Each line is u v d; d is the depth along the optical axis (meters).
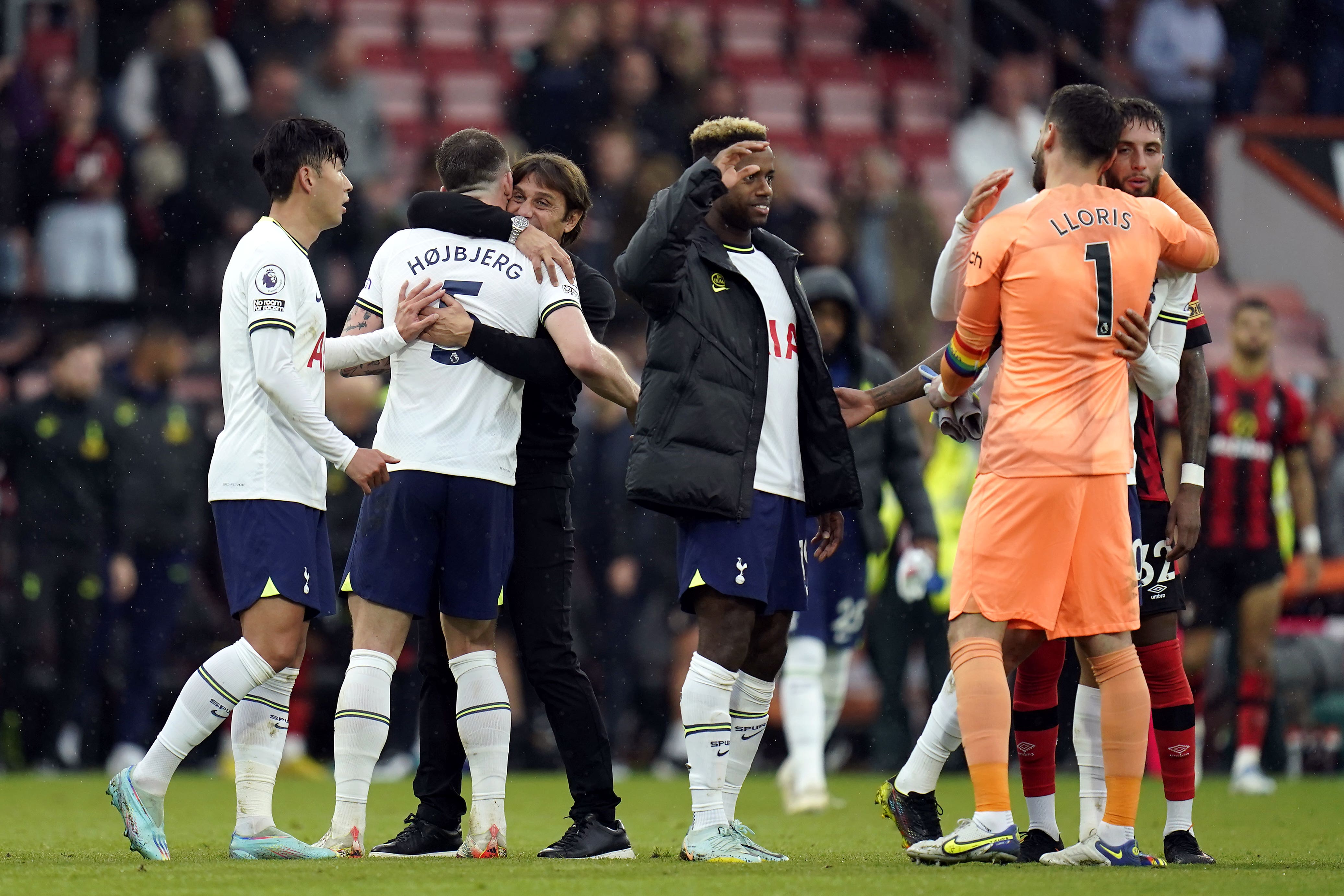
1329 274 53.59
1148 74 53.78
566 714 15.91
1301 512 31.89
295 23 45.88
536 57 46.34
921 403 32.94
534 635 15.97
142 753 33.72
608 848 15.74
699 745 15.26
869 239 46.06
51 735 34.00
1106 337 14.14
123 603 33.97
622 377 15.94
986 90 55.62
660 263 14.94
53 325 40.59
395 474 15.39
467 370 15.48
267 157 15.49
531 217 16.66
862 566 25.17
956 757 35.66
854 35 59.59
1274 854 17.20
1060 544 14.02
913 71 57.91
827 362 24.11
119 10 46.69
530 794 28.08
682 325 15.41
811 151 56.09
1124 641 14.46
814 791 24.12
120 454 33.69
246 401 15.18
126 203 42.62
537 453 16.06
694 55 47.34
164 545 33.78
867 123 56.94
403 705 32.16
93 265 42.56
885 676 32.16
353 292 41.41
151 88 43.19
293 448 15.20
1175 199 15.61
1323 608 37.72
